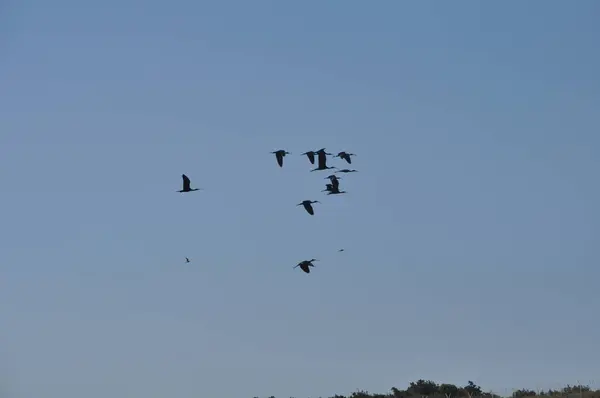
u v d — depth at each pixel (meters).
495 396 90.12
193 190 62.19
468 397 89.94
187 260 80.25
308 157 66.44
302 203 63.50
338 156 66.38
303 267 63.06
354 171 66.00
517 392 89.44
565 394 85.19
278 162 64.06
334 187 65.38
